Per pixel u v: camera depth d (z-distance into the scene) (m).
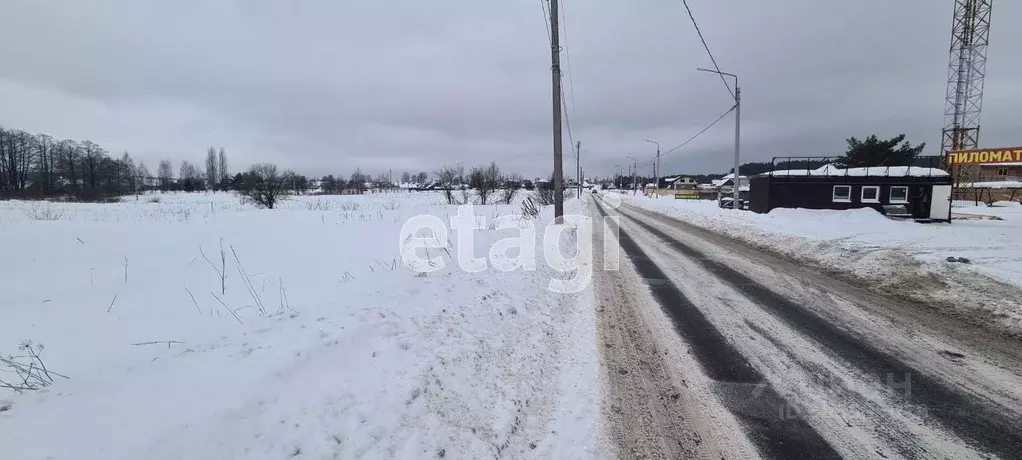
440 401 3.27
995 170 39.78
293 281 6.70
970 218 20.73
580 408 3.40
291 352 3.46
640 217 24.52
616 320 5.62
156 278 6.75
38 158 64.44
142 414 2.48
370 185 84.94
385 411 3.01
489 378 3.75
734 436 3.05
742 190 37.59
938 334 5.02
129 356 3.59
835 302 6.45
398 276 6.56
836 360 4.32
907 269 7.86
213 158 90.31
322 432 2.68
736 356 4.43
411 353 3.87
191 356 3.30
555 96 13.84
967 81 41.19
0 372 3.28
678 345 4.73
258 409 2.72
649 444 2.97
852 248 9.81
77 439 2.21
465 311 5.16
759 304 6.38
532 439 3.00
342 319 4.29
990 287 6.39
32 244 9.09
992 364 4.18
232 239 10.98
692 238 14.40
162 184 79.38
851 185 21.00
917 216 19.77
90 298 5.58
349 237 11.77
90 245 9.30
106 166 67.50
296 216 18.61
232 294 5.89
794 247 11.16
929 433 3.07
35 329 4.37
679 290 7.25
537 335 4.93
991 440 2.97
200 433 2.39
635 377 3.94
